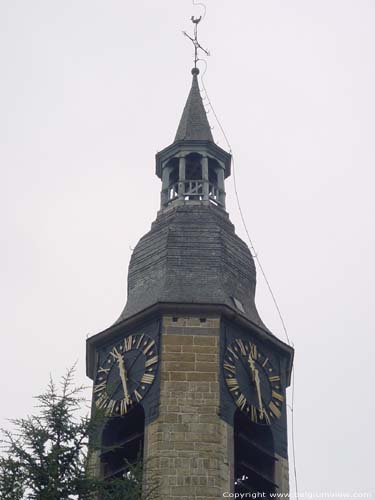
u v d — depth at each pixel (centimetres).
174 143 6775
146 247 6294
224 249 6212
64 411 4075
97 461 5478
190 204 6500
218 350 5628
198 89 7262
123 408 5538
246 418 5584
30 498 3888
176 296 5856
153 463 5222
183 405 5425
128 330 5819
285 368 5931
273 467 5566
